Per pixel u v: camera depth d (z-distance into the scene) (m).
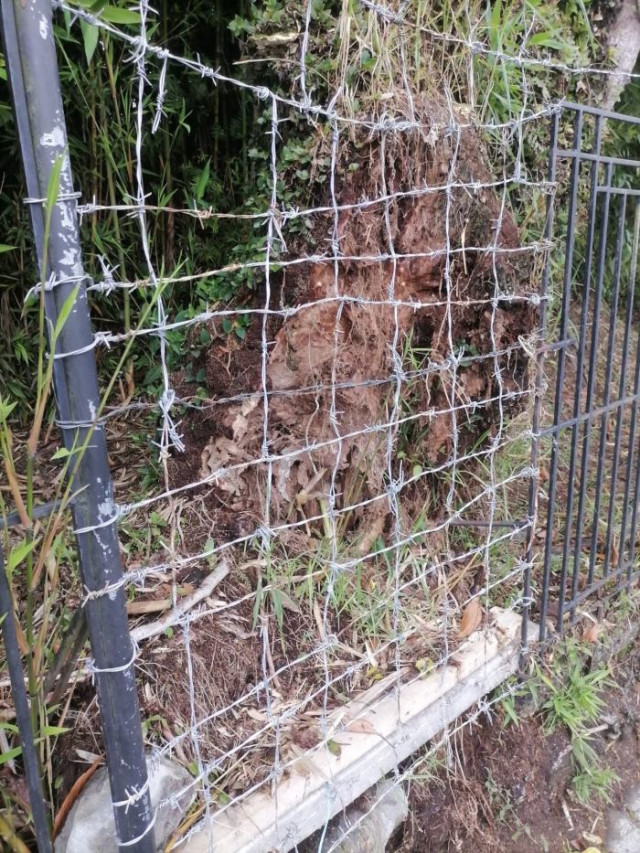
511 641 1.83
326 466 1.74
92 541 0.94
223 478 1.70
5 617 0.90
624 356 1.97
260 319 1.66
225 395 1.69
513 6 1.94
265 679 1.33
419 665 1.66
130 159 2.13
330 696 1.54
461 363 1.86
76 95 2.11
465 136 1.68
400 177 1.58
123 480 1.93
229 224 2.17
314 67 1.49
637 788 2.01
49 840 1.03
